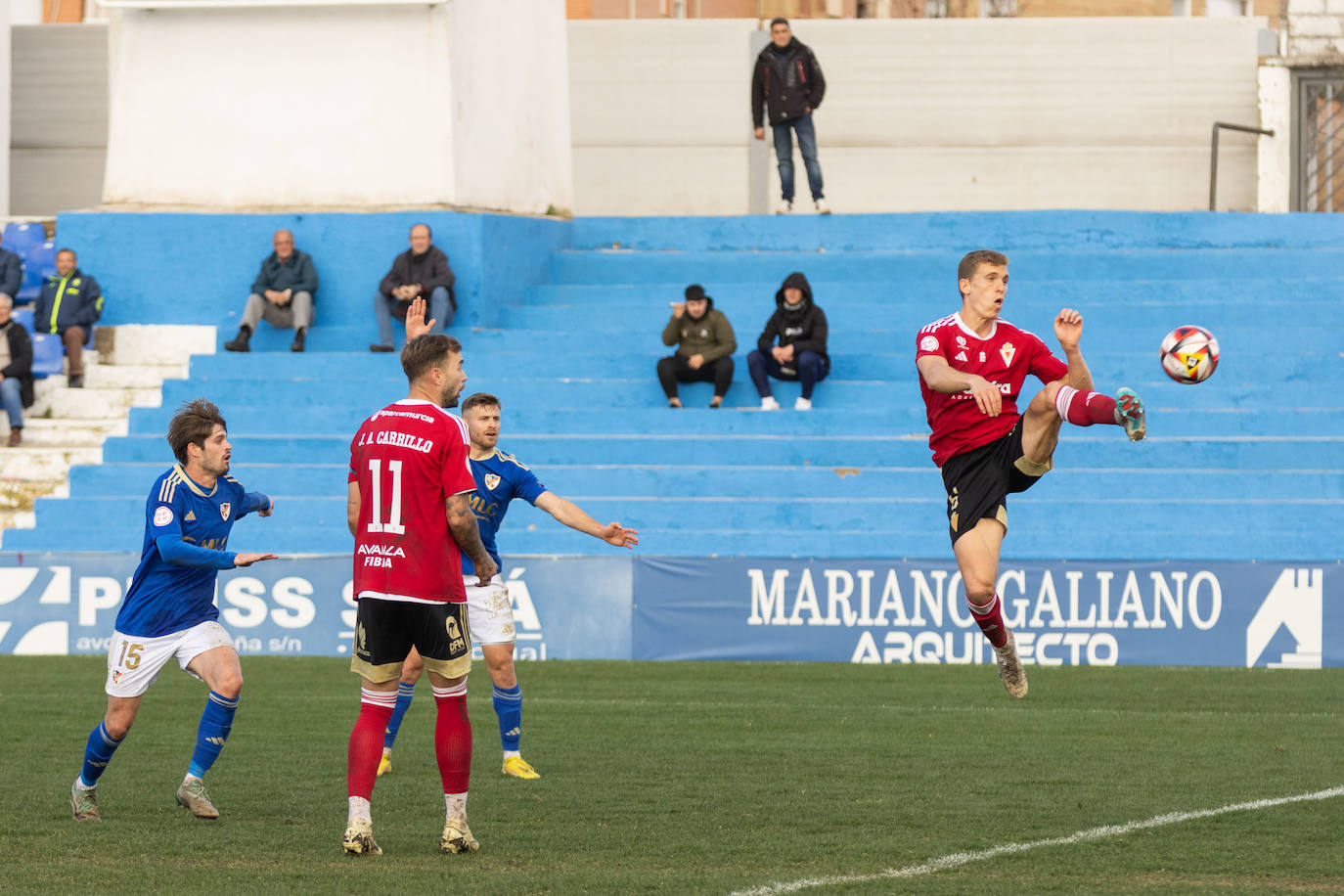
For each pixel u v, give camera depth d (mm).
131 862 17625
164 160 53062
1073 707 30672
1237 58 65562
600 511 43250
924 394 21266
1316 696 32000
